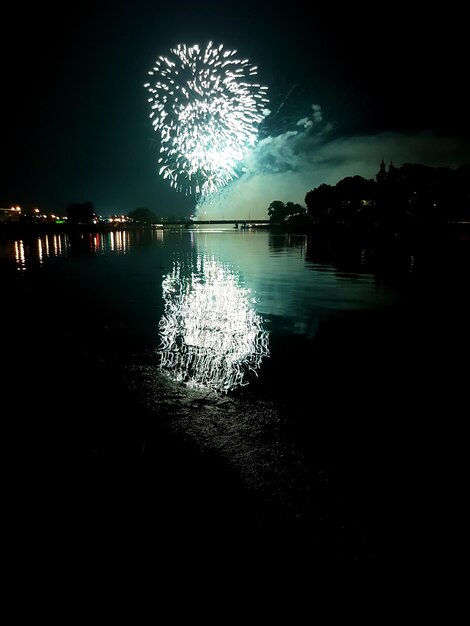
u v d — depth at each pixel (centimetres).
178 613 305
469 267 2469
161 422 598
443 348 975
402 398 703
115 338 1052
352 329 1139
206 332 1106
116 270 2558
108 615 302
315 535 383
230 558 354
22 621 296
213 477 466
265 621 303
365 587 332
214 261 3041
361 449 537
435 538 383
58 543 363
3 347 971
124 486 444
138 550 358
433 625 304
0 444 525
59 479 453
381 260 2914
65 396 685
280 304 1469
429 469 493
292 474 477
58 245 5409
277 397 699
